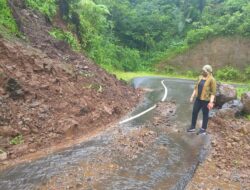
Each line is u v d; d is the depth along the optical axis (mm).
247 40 36875
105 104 10797
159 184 5746
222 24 39500
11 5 12359
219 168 6789
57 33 15836
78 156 6785
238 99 13117
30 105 8164
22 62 9320
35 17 15258
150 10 46938
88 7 25609
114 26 40281
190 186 5852
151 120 10273
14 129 7176
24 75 8930
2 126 7078
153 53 41094
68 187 5398
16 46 9781
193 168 6582
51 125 7969
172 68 38000
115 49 34469
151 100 14234
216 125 9930
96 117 9469
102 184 5590
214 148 7914
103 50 28453
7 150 6668
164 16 45000
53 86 9477
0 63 8500
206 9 44844
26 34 12312
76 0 24672
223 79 34531
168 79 26234
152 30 43219
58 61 11734
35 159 6531
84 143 7633
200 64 37656
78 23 21141
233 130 9406
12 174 5824
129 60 35719
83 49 20859
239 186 6070
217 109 12469
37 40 12633
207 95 8742
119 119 10258
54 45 13680
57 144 7445
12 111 7602
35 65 9648
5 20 11305
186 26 45219
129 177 5938
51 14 17844
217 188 5879
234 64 36500
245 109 11375
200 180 6148
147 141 8062
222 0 47500
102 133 8523
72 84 10547
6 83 8016
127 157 6906
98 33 27984
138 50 41781
